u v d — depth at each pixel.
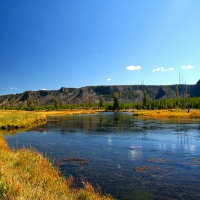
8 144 27.31
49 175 12.16
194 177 14.84
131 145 26.92
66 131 41.44
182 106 149.25
